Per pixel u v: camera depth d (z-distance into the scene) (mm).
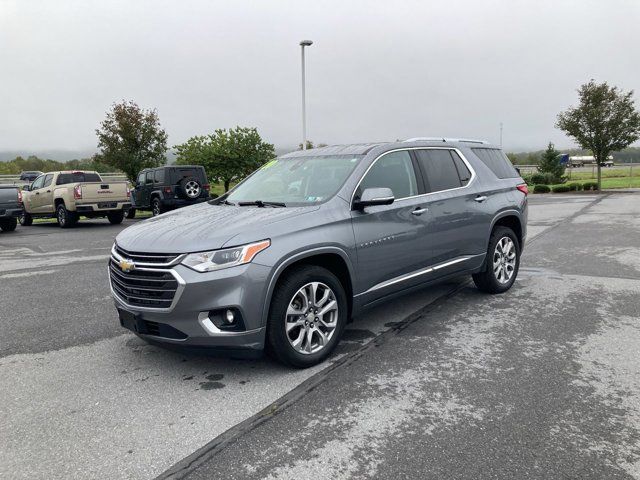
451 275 5156
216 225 3672
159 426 3020
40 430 3002
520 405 3156
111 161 26375
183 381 3656
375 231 4223
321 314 3840
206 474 2531
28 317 5449
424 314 5137
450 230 5000
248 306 3393
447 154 5359
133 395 3447
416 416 3053
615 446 2682
